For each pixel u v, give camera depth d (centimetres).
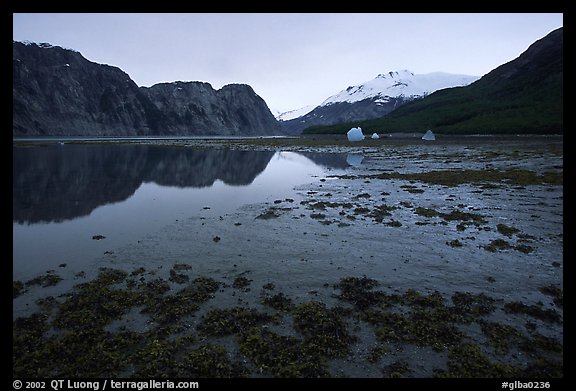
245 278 1203
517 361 795
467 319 947
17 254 1429
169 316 961
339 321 942
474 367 768
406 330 898
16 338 861
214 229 1761
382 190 2736
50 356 803
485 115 12219
